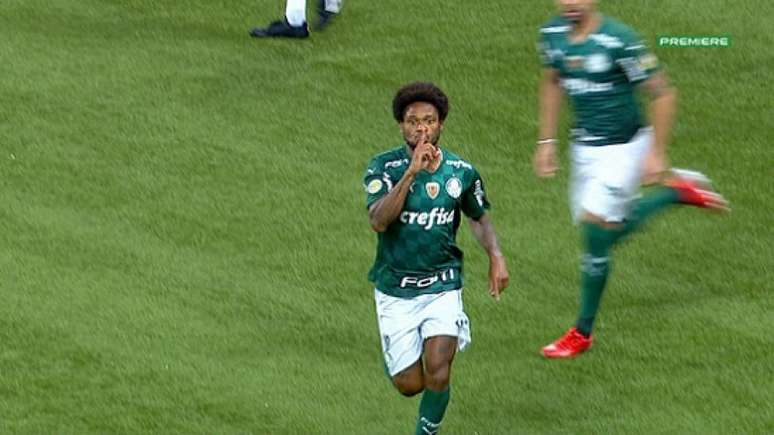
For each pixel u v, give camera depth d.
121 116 50.44
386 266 33.19
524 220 44.78
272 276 41.91
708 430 35.34
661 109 37.12
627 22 56.09
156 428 35.28
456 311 33.19
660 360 38.22
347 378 37.53
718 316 40.09
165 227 44.22
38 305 40.19
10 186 46.16
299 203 45.50
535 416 36.22
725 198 45.94
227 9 58.38
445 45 55.06
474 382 37.53
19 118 50.12
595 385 37.31
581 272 41.25
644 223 40.03
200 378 37.31
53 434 34.94
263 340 39.03
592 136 37.88
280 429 35.44
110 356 38.06
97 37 56.12
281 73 53.44
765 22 56.12
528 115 50.69
